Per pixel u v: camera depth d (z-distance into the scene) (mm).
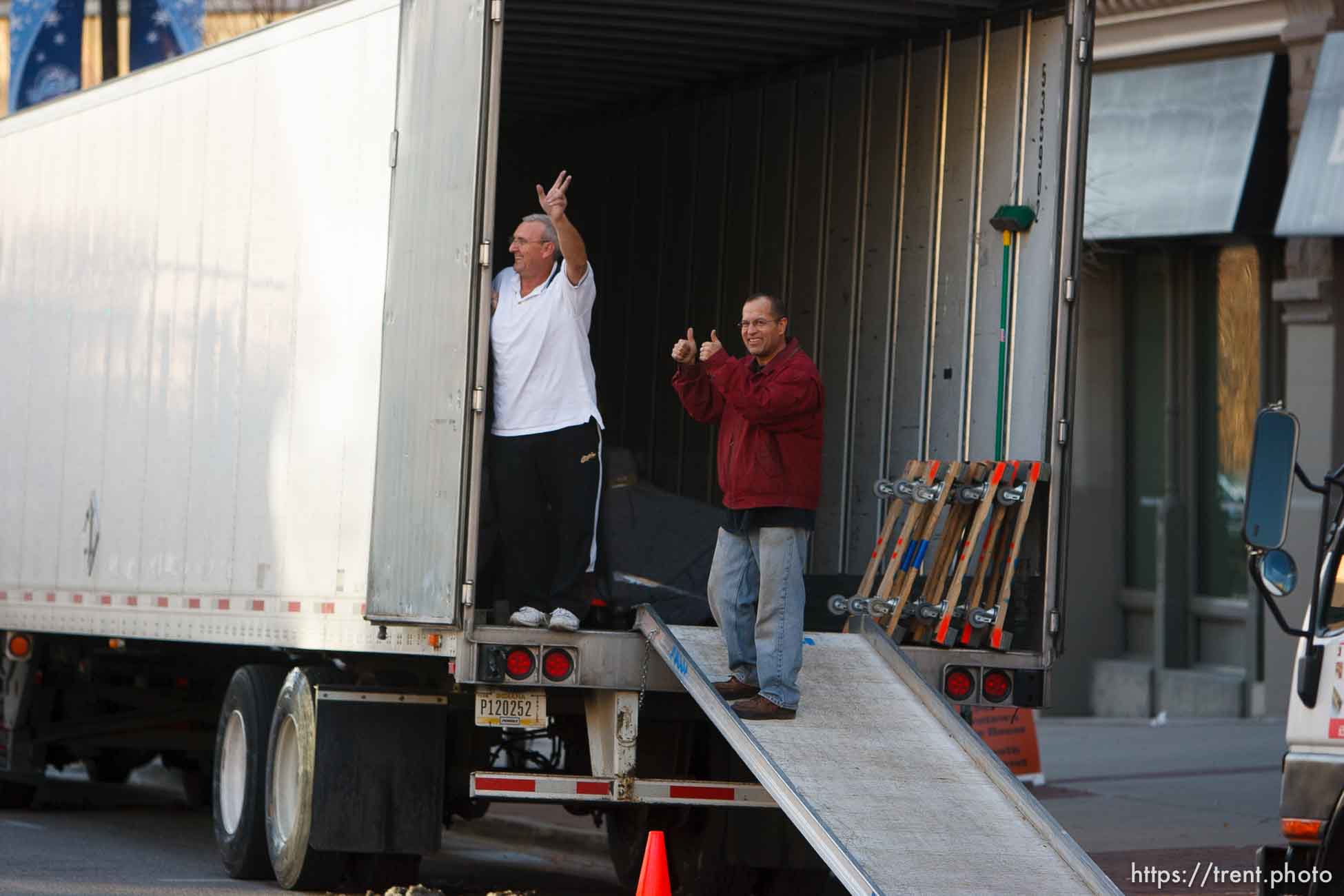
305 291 13688
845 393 14898
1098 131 26453
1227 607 26594
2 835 17125
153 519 15555
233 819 14578
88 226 16953
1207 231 25047
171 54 30547
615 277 17969
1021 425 13164
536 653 11734
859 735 11445
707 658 12031
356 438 12938
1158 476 27844
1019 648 13023
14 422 18109
